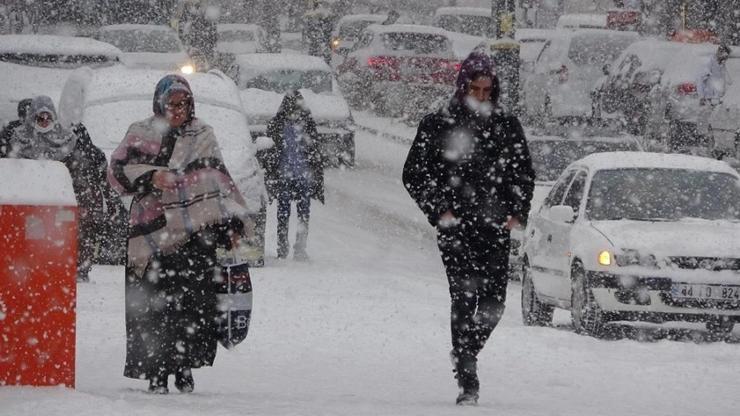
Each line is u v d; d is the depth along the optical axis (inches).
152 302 522.6
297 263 1211.2
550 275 938.7
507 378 631.2
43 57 1492.4
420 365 668.7
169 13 2568.9
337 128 1925.4
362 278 1090.1
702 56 1971.0
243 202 532.4
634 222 906.1
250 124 1761.8
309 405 483.8
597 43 2326.5
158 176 514.3
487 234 553.6
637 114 2107.5
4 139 940.0
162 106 525.7
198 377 598.9
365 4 4119.1
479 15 3272.6
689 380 638.5
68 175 458.0
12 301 442.9
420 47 2536.9
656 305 855.1
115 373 597.3
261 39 3363.7
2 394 433.1
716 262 859.4
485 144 558.9
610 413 511.8
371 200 1659.7
